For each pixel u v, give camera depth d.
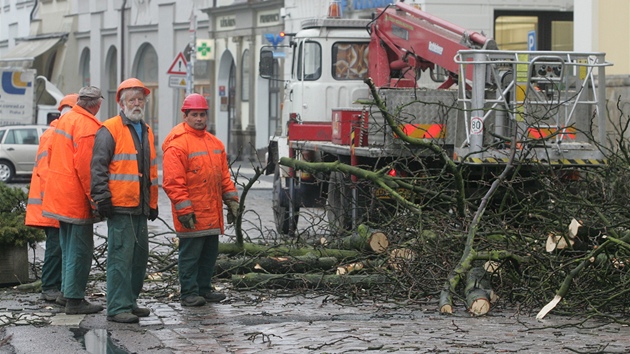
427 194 16.05
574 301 13.51
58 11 74.88
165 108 61.62
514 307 13.82
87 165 13.38
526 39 37.78
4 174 43.34
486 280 13.79
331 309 13.88
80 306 13.71
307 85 25.16
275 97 51.91
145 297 14.95
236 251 16.12
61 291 14.38
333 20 25.08
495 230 14.92
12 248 16.20
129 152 13.13
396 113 16.66
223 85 56.97
